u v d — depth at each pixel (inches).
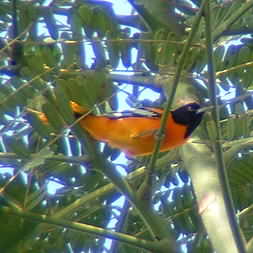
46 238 426.0
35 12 384.5
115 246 439.2
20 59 353.4
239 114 391.2
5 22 430.6
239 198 460.1
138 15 461.4
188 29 426.3
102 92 354.9
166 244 354.9
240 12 385.7
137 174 434.9
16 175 323.6
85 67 365.1
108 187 401.4
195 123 427.2
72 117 347.6
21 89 346.0
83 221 453.7
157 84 426.3
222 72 414.0
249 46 415.8
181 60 332.8
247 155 456.1
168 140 424.5
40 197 328.8
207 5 320.5
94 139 390.6
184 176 466.0
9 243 308.5
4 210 315.9
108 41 376.8
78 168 398.0
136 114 410.0
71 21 378.9
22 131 347.6
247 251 350.6
